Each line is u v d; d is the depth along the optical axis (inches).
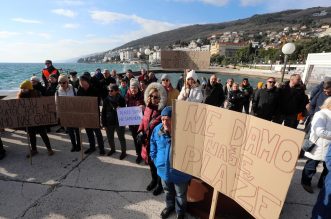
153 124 121.4
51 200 126.3
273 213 69.3
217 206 107.6
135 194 132.3
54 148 197.5
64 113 165.0
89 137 186.1
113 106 169.2
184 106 93.6
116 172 156.8
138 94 178.9
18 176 150.9
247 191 77.4
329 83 156.3
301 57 2731.3
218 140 85.5
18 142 211.2
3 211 117.7
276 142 67.1
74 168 161.9
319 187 139.7
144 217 113.7
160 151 105.7
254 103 209.3
